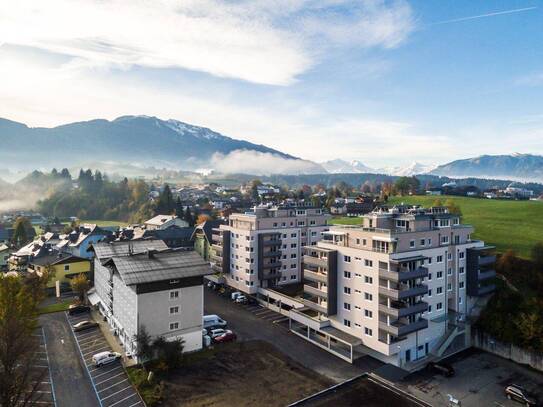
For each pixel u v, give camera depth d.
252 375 53.53
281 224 92.31
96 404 46.31
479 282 67.94
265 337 66.50
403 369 55.59
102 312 76.50
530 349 58.00
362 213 175.50
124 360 56.94
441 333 64.06
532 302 65.62
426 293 61.56
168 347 55.50
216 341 63.56
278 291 84.81
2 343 48.94
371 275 59.03
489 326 63.75
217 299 88.19
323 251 66.00
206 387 50.31
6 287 56.50
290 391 49.62
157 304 57.59
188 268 61.44
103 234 118.88
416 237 62.00
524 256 82.19
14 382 44.22
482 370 57.06
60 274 94.31
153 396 47.16
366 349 60.59
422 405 47.44
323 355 60.12
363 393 49.69
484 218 120.31
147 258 63.25
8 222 196.62
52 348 61.31
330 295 64.62
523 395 48.47
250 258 87.19
